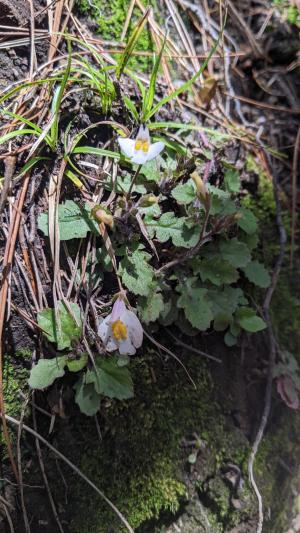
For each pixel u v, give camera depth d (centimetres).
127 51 35
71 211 34
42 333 33
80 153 36
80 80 35
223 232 36
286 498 38
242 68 45
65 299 33
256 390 38
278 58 46
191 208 36
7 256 33
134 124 36
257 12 46
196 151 39
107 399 35
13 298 33
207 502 37
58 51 36
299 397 39
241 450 37
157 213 35
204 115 41
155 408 36
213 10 45
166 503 36
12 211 33
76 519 34
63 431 34
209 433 37
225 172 39
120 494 35
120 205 34
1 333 33
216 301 36
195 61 42
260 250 41
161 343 36
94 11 39
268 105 45
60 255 34
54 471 34
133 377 36
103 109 36
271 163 43
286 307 41
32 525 33
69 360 33
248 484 37
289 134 44
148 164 36
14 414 33
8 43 36
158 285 35
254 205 41
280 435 39
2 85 35
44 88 35
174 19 42
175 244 35
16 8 36
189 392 37
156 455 36
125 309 33
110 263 34
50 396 34
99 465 34
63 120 35
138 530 36
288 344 40
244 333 38
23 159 34
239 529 36
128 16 40
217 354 38
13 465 32
